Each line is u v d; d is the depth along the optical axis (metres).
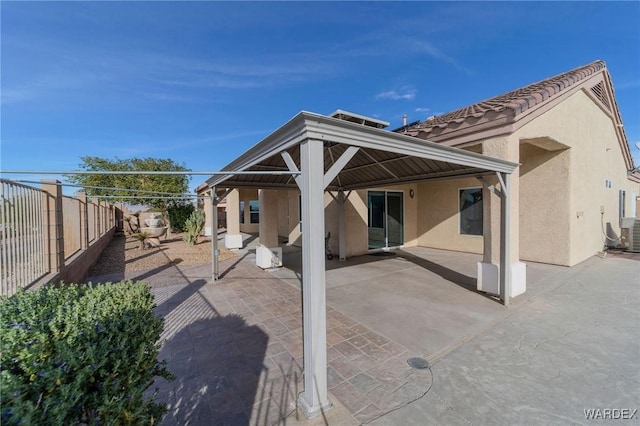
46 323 1.91
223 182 7.27
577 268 7.94
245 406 2.70
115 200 16.02
